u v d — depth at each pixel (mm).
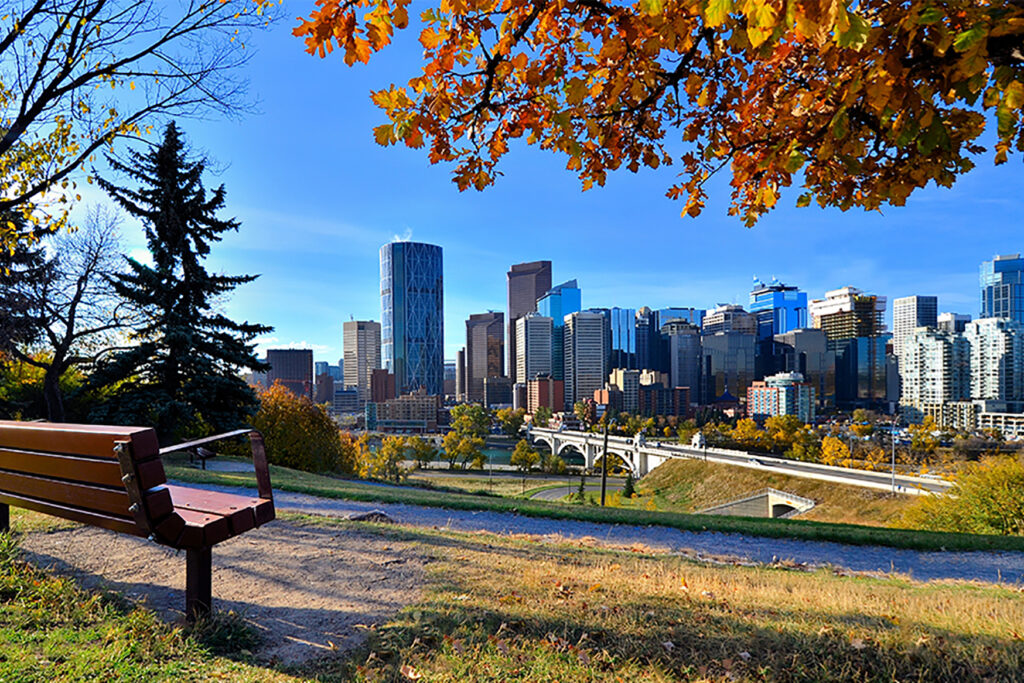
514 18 2914
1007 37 2172
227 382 24078
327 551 6281
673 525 11859
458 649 3418
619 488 94125
